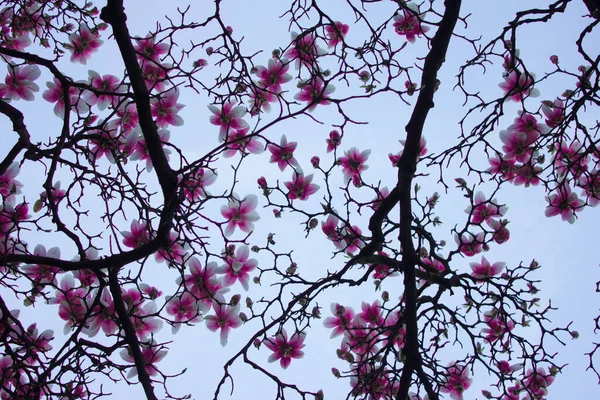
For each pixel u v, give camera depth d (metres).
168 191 3.14
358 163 4.38
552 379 4.46
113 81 4.17
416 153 3.57
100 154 4.12
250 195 4.10
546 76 3.68
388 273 4.20
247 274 4.05
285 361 4.11
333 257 4.03
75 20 4.39
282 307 3.75
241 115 4.15
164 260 4.05
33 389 3.11
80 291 3.87
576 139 4.11
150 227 3.51
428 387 3.07
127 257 3.16
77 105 3.79
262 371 3.43
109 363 3.21
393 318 4.46
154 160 3.13
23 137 3.30
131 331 3.10
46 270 3.80
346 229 4.21
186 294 3.97
